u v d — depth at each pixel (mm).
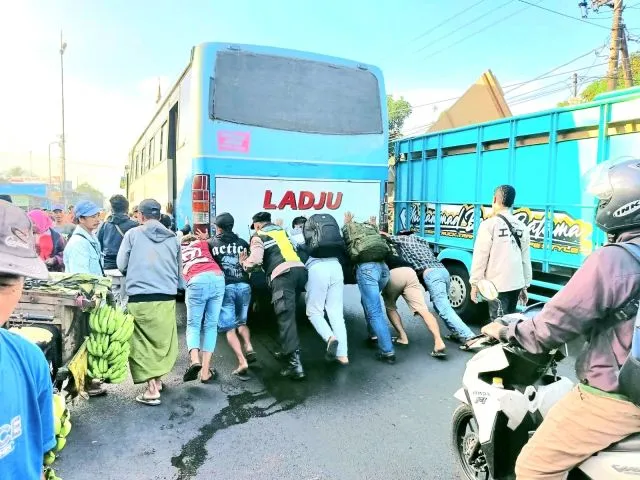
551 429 2086
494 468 2676
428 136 7645
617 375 1877
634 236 1942
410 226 8141
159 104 9430
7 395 1248
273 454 3473
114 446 3576
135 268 4250
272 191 6148
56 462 3354
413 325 6824
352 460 3387
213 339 4820
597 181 2033
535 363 2635
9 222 1248
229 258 4992
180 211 7129
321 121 6422
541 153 5840
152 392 4297
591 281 1890
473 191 6816
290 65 6301
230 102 5953
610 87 19266
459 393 2982
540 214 5848
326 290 5164
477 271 5188
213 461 3381
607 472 1940
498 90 9297
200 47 5906
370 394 4523
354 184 6648
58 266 6789
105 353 3807
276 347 5984
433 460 3387
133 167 15016
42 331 3266
